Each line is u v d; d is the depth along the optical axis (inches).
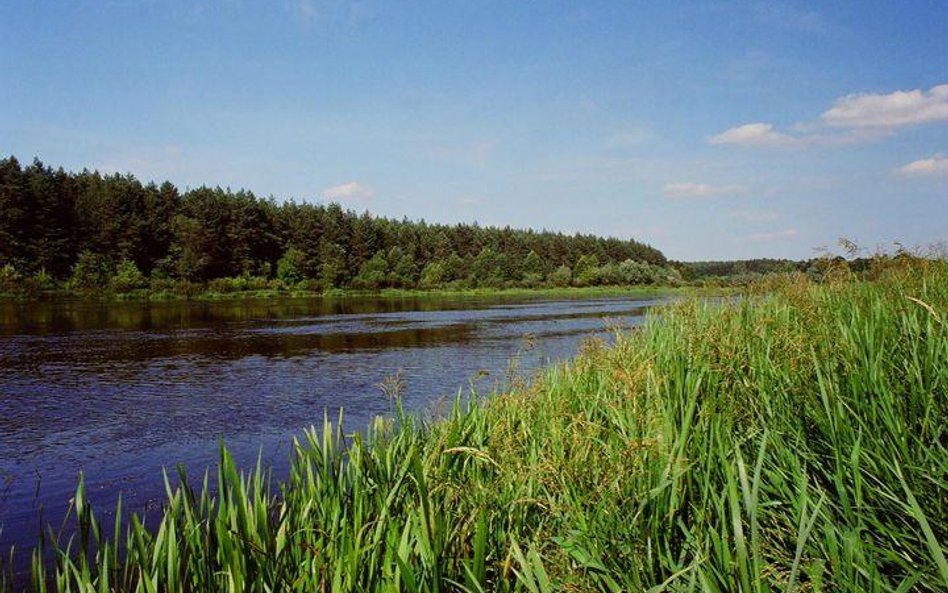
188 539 148.9
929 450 127.9
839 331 216.4
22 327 1418.6
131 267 2723.9
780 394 180.9
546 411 231.1
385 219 4992.6
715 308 329.7
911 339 179.0
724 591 109.3
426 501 132.6
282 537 149.0
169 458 486.6
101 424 589.0
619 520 133.8
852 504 131.6
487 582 139.1
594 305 2518.5
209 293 2815.0
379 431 206.5
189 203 3427.7
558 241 5132.9
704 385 192.5
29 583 274.8
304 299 2947.8
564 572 131.1
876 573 98.9
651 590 107.2
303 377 828.6
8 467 467.2
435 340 1230.9
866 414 147.5
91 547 317.1
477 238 5034.5
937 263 301.9
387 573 125.4
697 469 146.7
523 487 166.4
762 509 137.3
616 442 169.9
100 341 1184.8
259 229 3486.7
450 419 238.8
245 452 498.6
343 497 163.9
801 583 116.8
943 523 115.1
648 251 6023.6
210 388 757.9
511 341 1206.9
